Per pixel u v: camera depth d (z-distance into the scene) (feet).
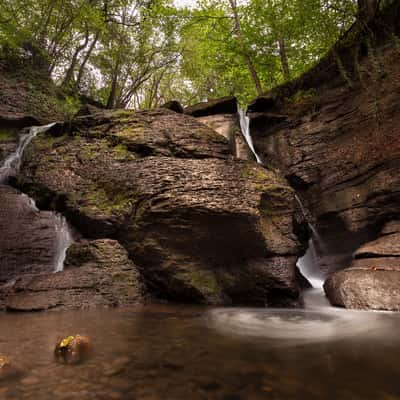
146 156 26.43
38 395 6.36
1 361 7.77
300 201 35.09
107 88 74.28
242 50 49.65
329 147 33.27
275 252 23.39
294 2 39.91
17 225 23.54
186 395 6.50
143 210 22.53
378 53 30.58
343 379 7.46
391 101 28.14
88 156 28.48
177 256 22.70
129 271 21.71
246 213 21.76
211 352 9.61
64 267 22.91
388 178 26.73
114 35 66.13
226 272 23.70
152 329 12.88
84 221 25.16
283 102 40.52
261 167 27.84
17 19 47.03
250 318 16.24
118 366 8.19
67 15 53.88
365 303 18.13
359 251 23.76
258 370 8.04
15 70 48.70
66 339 9.50
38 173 29.60
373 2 31.91
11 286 18.93
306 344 10.66
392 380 7.42
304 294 24.98
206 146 27.17
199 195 22.09
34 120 43.93
